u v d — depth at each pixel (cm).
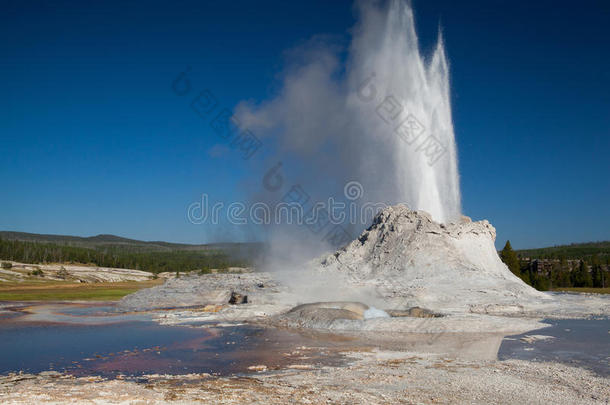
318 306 3800
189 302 5062
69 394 1512
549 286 9081
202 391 1598
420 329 3044
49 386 1728
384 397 1530
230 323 3538
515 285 4638
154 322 3725
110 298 6819
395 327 3100
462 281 4662
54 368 2108
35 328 3472
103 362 2222
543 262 13638
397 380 1770
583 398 1530
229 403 1430
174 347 2594
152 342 2769
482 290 4428
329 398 1513
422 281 4672
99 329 3369
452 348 2456
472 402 1483
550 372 1888
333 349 2470
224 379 1822
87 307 5281
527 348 2431
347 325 3206
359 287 4566
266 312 3938
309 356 2289
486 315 3519
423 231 5341
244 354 2361
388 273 5012
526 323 3188
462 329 3020
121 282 13938
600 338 2717
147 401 1424
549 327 3148
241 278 5903
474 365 2036
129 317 4119
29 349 2594
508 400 1506
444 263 4956
